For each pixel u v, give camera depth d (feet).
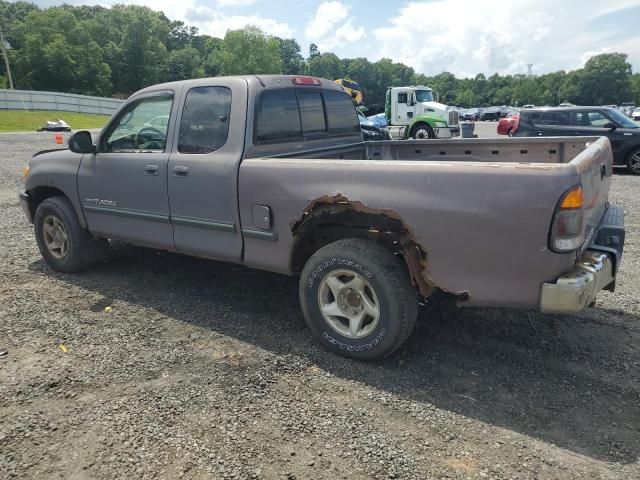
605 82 389.80
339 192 10.97
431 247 10.20
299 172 11.52
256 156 12.89
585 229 9.75
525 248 9.37
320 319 11.71
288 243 12.03
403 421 9.33
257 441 8.79
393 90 83.46
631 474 7.99
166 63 345.92
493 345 12.15
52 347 12.07
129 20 321.93
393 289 10.57
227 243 13.17
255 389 10.36
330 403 9.89
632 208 26.78
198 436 8.92
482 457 8.39
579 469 8.10
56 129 112.06
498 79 495.00
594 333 12.71
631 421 9.29
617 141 40.04
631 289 15.57
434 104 80.43
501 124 52.90
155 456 8.43
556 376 10.79
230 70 326.03
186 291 15.66
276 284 16.19
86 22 324.80
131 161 14.67
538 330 12.87
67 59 268.41
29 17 279.49
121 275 17.04
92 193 15.84
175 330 13.03
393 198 10.39
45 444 8.73
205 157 13.15
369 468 8.15
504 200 9.37
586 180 9.53
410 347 12.07
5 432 9.02
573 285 9.21
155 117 14.44
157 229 14.64
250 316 13.87
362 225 11.25
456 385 10.50
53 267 17.40
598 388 10.34
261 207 12.20
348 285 11.20
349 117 16.99
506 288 9.77
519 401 9.92
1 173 41.91
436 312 13.91
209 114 13.30
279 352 11.90
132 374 10.91
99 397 10.07
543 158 15.11
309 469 8.14
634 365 11.19
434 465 8.21
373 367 11.21
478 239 9.71
